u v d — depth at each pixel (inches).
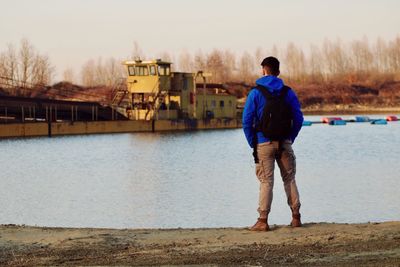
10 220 1067.3
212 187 1483.8
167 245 481.1
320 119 5546.3
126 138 3144.7
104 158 2266.2
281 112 500.4
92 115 3417.8
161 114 3575.3
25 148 2561.5
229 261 410.3
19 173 1811.0
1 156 2272.4
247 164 2089.1
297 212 535.8
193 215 1101.1
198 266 397.1
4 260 441.7
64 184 1566.2
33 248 481.4
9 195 1368.1
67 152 2448.3
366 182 1517.0
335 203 1186.6
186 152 2539.4
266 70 514.0
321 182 1524.4
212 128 3826.3
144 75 3545.8
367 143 2945.4
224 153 2506.2
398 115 6309.1
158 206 1202.0
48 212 1148.5
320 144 2915.8
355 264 382.3
